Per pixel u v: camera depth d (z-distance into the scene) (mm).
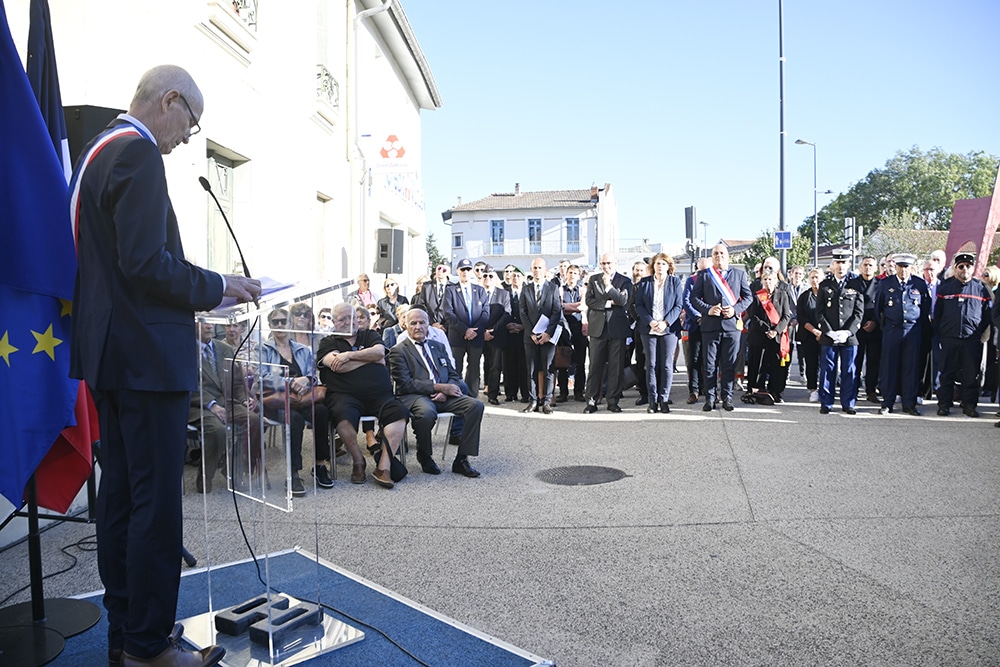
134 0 6867
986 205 14203
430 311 11930
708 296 10359
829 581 4230
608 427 9297
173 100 2922
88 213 2793
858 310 10031
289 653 3189
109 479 2941
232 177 9781
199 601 3814
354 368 6645
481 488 6395
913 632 3588
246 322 3273
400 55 19516
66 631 3463
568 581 4262
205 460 3465
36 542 3557
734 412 10344
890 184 80938
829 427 9078
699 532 5121
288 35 11164
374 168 15984
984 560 4539
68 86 5934
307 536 3412
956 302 9805
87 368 2777
